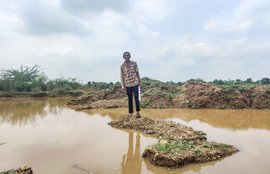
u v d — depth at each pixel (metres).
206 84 16.77
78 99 19.30
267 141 7.32
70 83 33.06
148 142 7.40
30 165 5.67
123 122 9.72
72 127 9.52
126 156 6.18
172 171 5.30
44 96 27.81
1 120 11.24
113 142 7.40
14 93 27.72
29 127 9.58
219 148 6.34
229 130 8.73
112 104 16.09
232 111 13.44
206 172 5.21
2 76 31.05
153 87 19.80
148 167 5.51
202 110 14.01
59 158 6.07
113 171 5.31
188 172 5.24
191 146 6.28
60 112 13.96
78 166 5.56
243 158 5.95
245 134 8.16
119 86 20.06
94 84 34.44
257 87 15.80
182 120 10.81
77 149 6.73
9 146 7.09
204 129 8.89
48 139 7.73
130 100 10.62
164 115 12.29
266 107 14.33
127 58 10.32
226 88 15.57
